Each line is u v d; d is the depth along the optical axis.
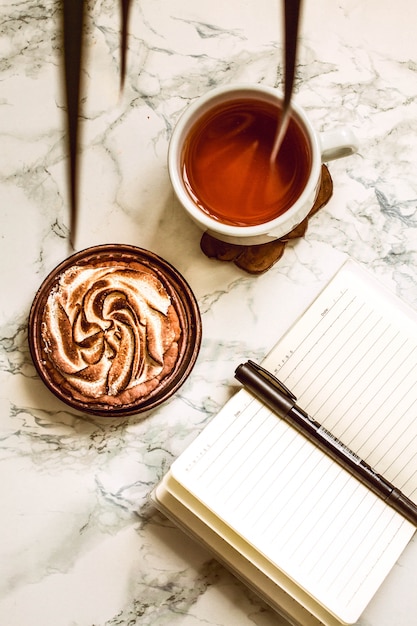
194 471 0.52
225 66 0.56
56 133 0.56
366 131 0.56
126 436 0.55
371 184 0.55
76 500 0.55
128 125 0.56
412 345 0.53
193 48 0.56
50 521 0.55
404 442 0.53
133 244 0.55
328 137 0.48
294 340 0.53
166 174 0.55
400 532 0.52
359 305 0.53
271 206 0.50
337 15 0.56
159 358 0.53
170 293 0.54
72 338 0.53
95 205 0.55
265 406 0.53
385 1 0.55
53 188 0.56
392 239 0.55
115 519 0.55
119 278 0.54
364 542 0.52
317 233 0.55
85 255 0.54
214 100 0.47
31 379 0.55
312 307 0.53
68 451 0.55
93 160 0.55
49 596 0.55
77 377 0.53
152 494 0.54
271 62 0.56
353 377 0.53
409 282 0.55
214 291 0.55
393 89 0.56
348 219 0.56
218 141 0.49
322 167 0.54
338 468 0.53
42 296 0.54
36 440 0.55
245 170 0.49
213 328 0.55
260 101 0.47
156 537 0.55
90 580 0.55
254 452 0.52
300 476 0.53
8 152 0.56
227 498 0.52
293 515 0.52
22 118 0.56
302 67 0.56
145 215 0.55
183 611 0.55
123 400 0.53
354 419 0.53
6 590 0.55
